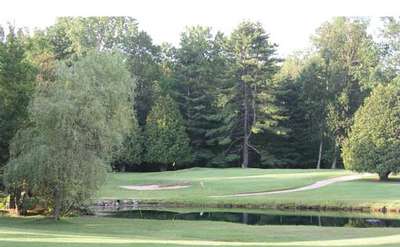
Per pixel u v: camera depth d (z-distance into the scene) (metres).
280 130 81.81
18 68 38.56
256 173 65.25
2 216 36.91
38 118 31.97
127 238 23.38
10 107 37.62
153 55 96.38
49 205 36.75
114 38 91.50
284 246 19.14
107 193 50.88
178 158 81.69
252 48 83.31
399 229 29.20
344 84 84.44
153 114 82.19
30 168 31.84
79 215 39.31
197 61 90.75
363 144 57.12
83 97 32.22
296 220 36.22
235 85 82.94
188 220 35.62
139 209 43.47
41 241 19.16
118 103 35.06
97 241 19.91
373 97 58.44
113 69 36.22
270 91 83.44
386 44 82.81
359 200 42.41
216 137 86.12
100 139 32.38
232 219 36.88
